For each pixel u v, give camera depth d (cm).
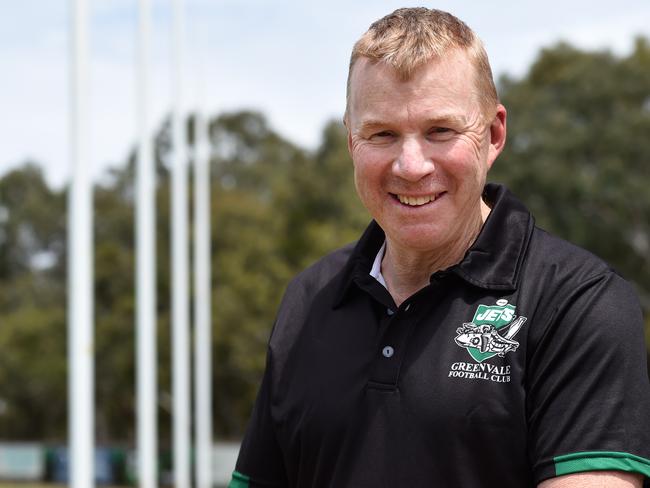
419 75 223
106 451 3584
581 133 3300
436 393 223
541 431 215
